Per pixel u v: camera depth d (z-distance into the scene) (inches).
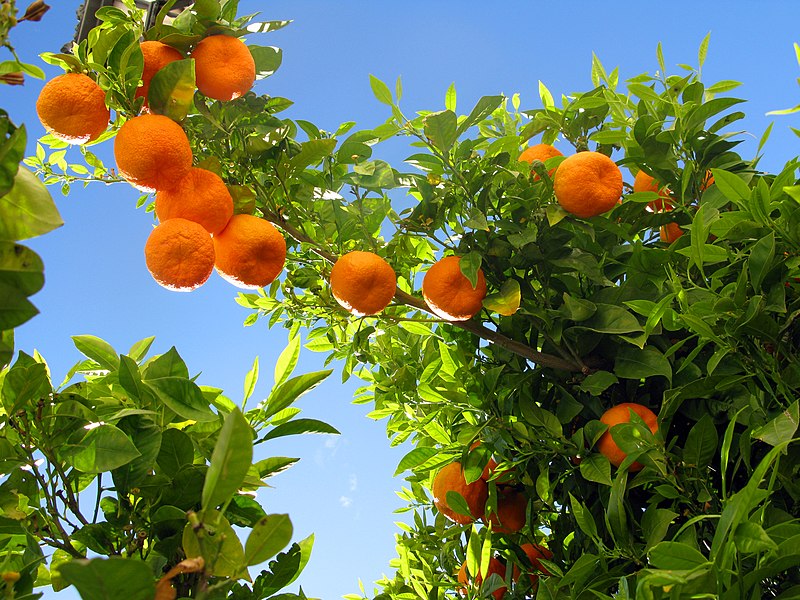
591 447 36.1
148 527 25.5
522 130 45.2
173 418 28.4
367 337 41.5
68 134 32.1
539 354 38.4
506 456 39.7
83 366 31.4
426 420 42.4
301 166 37.2
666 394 33.5
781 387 31.2
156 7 37.6
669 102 42.1
